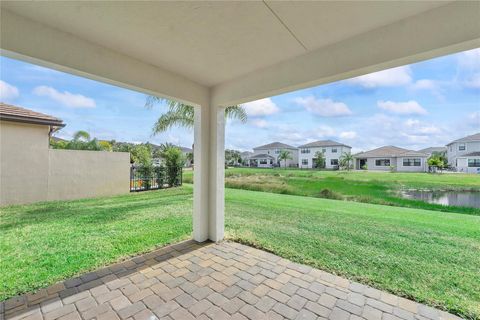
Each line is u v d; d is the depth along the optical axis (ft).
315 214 20.93
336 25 7.45
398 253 11.87
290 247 12.46
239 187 43.96
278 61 10.09
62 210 21.17
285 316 7.04
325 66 8.83
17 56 7.12
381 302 7.74
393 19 7.15
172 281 8.98
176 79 11.52
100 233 14.62
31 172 23.94
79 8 6.59
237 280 9.09
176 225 16.43
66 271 9.64
